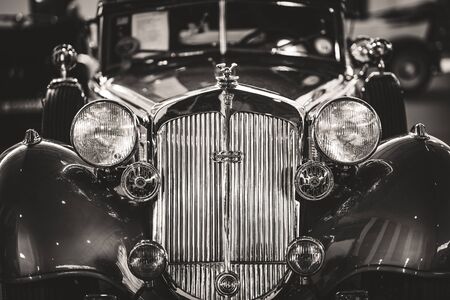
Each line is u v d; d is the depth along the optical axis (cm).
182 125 421
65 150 438
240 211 420
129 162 427
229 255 417
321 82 504
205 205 420
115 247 407
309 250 405
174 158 421
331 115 420
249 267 420
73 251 399
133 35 561
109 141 414
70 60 531
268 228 422
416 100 1591
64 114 516
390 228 407
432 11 1636
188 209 420
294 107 424
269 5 550
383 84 521
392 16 1653
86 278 421
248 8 549
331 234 416
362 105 419
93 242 404
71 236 401
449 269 401
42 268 395
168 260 416
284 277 418
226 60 535
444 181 418
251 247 420
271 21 549
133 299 409
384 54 530
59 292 412
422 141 439
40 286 408
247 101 419
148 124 429
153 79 517
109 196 423
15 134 1175
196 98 418
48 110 517
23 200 406
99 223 409
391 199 415
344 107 419
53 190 411
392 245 405
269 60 540
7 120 1196
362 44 537
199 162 420
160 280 416
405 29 1647
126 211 420
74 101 519
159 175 418
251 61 537
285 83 485
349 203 423
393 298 427
